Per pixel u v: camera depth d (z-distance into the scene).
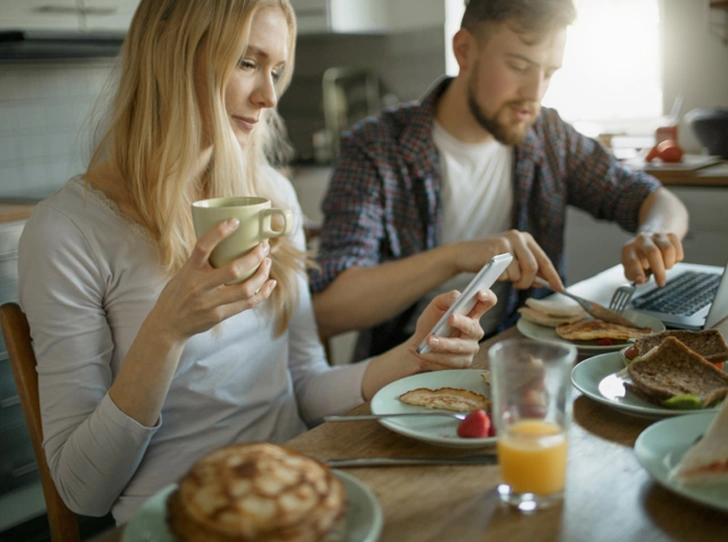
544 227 1.86
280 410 1.16
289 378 1.22
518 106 1.61
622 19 3.16
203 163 1.12
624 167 1.87
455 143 1.75
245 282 0.79
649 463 0.67
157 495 0.64
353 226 1.63
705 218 2.41
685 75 2.99
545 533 0.61
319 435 0.82
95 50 2.74
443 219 1.80
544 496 0.64
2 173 2.85
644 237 1.43
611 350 1.07
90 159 1.17
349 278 1.49
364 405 0.91
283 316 1.17
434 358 0.98
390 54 3.72
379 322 1.50
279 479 0.55
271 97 1.08
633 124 3.24
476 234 1.83
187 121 1.02
